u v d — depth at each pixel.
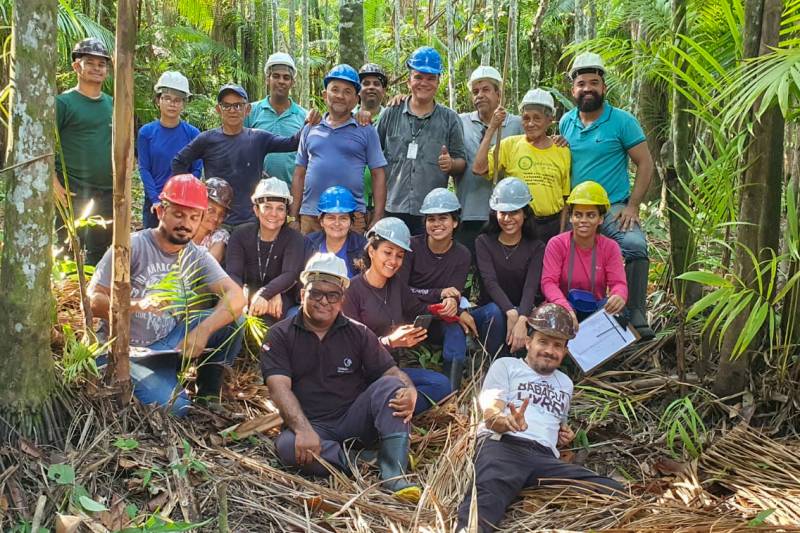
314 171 5.15
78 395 3.30
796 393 4.05
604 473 3.84
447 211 4.54
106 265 3.66
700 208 4.20
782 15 3.84
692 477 3.59
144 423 3.39
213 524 2.97
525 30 11.41
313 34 14.77
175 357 3.78
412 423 4.15
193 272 3.76
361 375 3.87
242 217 5.40
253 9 13.88
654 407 4.41
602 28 8.57
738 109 3.40
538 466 3.48
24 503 2.81
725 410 4.16
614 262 4.59
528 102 4.93
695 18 4.90
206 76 13.41
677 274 4.77
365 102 5.61
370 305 4.39
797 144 4.33
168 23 12.34
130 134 3.24
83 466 3.03
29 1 2.91
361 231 5.20
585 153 5.06
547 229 5.09
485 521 3.20
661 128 7.65
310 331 3.70
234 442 3.69
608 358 4.33
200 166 5.82
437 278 4.69
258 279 4.77
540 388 3.72
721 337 4.04
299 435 3.50
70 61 9.20
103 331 3.82
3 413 3.02
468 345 4.77
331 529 3.11
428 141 5.21
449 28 8.09
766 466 3.69
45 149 3.03
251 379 4.46
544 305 3.78
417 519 3.11
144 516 2.90
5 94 3.30
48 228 3.08
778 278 4.42
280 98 6.08
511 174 5.10
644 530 3.02
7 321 3.02
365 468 3.67
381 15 14.02
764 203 4.05
